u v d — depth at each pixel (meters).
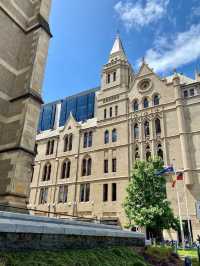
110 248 11.02
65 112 71.88
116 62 47.22
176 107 36.03
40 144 50.75
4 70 17.97
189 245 26.17
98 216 36.19
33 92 17.55
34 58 18.72
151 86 40.06
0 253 6.32
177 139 34.34
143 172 28.27
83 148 44.06
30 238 7.30
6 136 16.55
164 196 27.06
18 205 14.20
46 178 46.19
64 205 40.75
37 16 20.83
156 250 14.37
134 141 38.09
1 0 18.80
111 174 38.09
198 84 35.81
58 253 7.95
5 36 18.58
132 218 26.59
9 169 15.07
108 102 44.31
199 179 30.66
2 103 17.28
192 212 29.50
